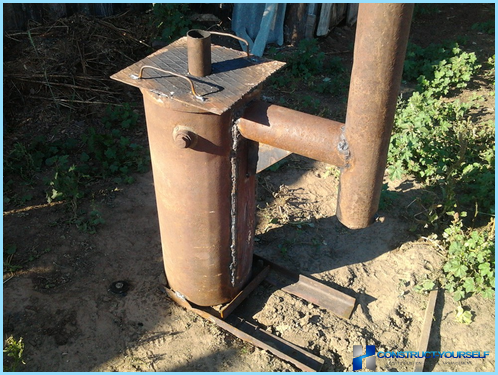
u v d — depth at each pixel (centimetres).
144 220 468
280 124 287
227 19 771
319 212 482
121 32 682
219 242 346
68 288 404
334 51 765
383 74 244
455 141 538
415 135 508
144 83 288
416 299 405
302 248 444
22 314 382
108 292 401
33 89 598
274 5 707
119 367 353
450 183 464
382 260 437
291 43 762
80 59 629
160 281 409
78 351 360
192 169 309
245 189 337
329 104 639
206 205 325
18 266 416
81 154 538
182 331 377
